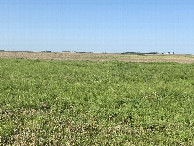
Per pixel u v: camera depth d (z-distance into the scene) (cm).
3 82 1819
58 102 1346
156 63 4138
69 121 1077
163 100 1495
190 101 1494
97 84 1895
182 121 1135
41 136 909
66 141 878
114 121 1128
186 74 2717
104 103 1346
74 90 1645
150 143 889
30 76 2259
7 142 870
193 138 949
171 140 929
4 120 1066
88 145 866
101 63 3884
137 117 1159
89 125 1049
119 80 2181
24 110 1227
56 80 2070
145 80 2269
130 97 1516
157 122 1103
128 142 889
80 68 3025
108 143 890
